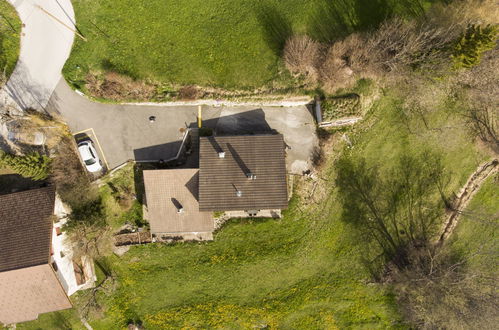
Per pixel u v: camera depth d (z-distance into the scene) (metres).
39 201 28.02
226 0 29.78
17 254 26.44
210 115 30.11
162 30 29.48
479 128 32.69
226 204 27.19
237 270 32.53
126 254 32.09
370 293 34.16
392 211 33.22
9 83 29.06
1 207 27.73
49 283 27.05
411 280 32.12
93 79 28.95
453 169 33.59
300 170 31.20
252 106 30.08
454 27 26.97
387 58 27.92
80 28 29.06
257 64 29.52
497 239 36.44
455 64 26.47
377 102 31.02
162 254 32.28
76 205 29.78
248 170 27.59
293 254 32.53
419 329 34.56
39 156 27.69
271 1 29.84
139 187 30.97
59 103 29.27
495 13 28.11
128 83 28.97
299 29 29.70
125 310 32.81
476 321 31.62
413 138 32.06
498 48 29.03
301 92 29.52
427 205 33.78
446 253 35.09
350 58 28.09
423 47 27.09
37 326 32.94
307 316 33.72
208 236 32.12
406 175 32.78
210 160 27.81
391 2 30.06
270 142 28.11
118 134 29.92
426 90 31.00
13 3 28.91
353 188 32.31
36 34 29.06
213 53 29.56
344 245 33.12
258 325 33.34
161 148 30.23
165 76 29.39
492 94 31.17
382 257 33.56
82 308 32.53
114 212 31.17
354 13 29.84
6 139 29.17
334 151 31.38
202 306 32.78
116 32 29.31
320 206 32.25
